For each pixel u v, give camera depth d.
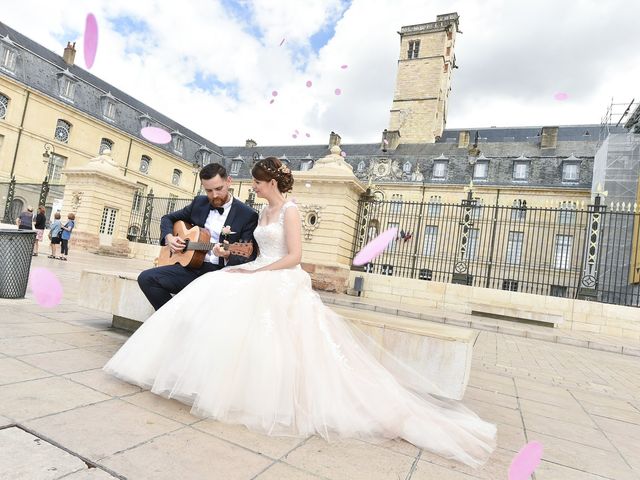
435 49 40.31
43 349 2.66
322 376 2.01
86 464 1.36
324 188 12.07
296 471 1.52
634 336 9.98
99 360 2.59
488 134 43.12
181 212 3.13
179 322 2.10
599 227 11.26
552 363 5.47
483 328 8.88
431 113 39.94
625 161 21.62
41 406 1.77
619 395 3.88
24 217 12.17
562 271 23.38
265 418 1.84
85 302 3.69
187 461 1.48
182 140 42.97
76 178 18.06
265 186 2.51
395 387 2.15
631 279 16.67
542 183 31.52
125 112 36.72
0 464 1.27
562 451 2.13
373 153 39.88
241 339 1.96
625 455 2.18
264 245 2.47
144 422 1.77
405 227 13.19
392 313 9.50
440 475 1.65
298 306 2.17
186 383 1.90
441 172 34.97
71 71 33.94
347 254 12.50
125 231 19.08
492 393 3.35
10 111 27.88
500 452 2.00
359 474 1.57
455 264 12.40
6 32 29.73
